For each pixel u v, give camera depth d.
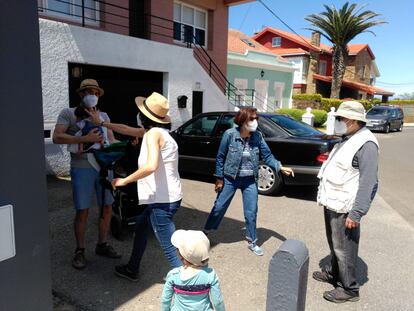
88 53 8.01
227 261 4.05
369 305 3.28
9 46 1.91
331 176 3.17
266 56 22.25
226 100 12.98
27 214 2.08
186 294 2.21
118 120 9.43
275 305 2.12
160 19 11.73
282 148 6.63
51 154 7.40
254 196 4.21
